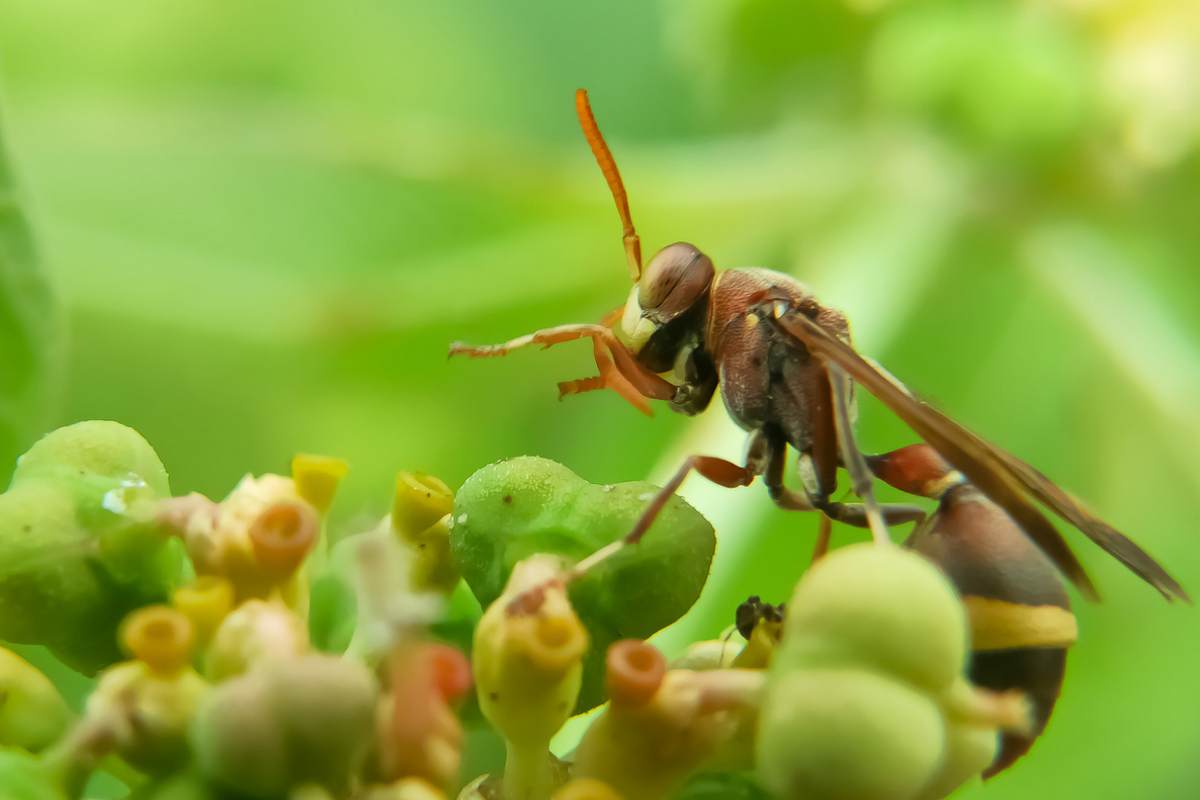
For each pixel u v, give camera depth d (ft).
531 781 0.27
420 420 0.40
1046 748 0.38
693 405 0.32
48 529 0.28
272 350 0.40
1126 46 0.38
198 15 0.42
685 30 0.40
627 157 0.40
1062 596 0.29
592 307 0.41
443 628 0.28
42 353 0.32
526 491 0.28
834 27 0.39
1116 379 0.39
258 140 0.40
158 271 0.40
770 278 0.32
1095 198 0.39
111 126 0.40
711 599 0.35
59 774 0.26
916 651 0.26
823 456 0.31
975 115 0.38
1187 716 0.38
